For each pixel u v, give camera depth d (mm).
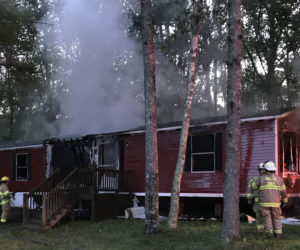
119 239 8805
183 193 12555
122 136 14414
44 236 9773
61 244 8547
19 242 8945
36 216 11656
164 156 13211
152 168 9211
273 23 21906
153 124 9328
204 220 11195
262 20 23375
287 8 20766
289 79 23391
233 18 7875
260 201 7883
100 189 12492
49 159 16656
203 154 12719
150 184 9180
